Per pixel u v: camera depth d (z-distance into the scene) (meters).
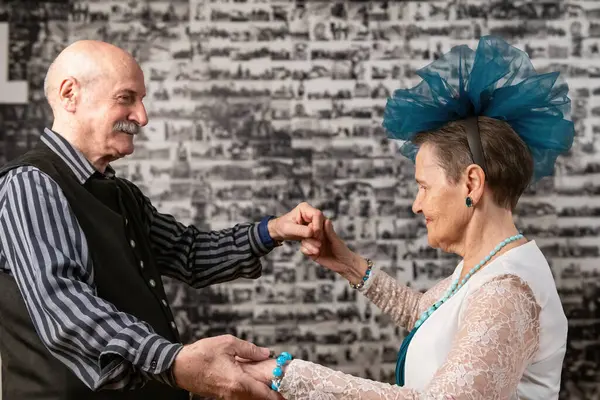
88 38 3.35
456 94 1.63
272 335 3.40
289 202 3.40
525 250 1.53
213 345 1.48
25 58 3.33
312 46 3.40
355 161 3.41
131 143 1.93
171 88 3.38
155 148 3.38
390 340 3.41
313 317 3.41
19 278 1.62
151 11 3.37
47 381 1.74
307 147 3.40
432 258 3.42
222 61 3.39
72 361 1.56
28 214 1.65
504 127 1.56
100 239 1.82
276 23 3.39
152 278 1.96
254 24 3.39
